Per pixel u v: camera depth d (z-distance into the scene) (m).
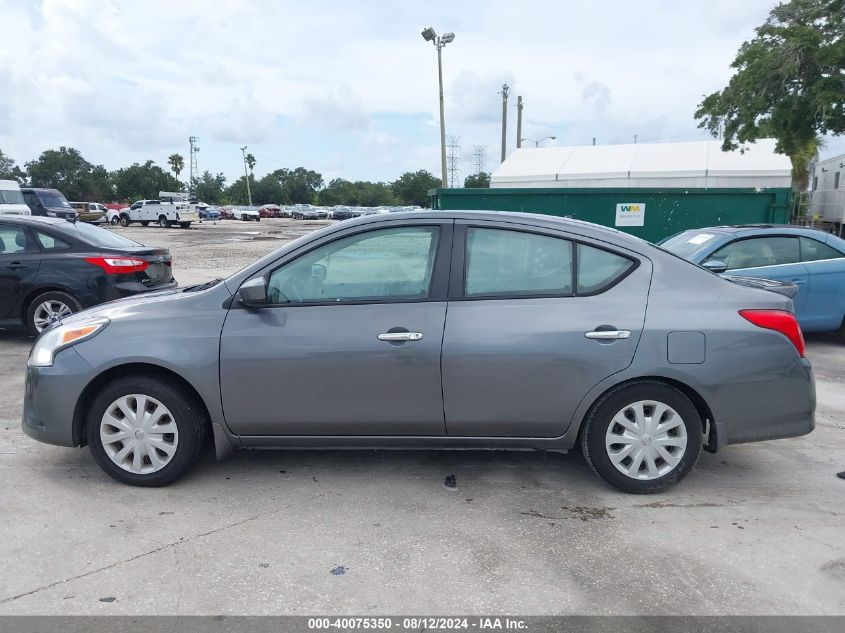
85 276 7.73
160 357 3.82
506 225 3.93
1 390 6.10
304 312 3.87
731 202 11.60
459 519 3.65
